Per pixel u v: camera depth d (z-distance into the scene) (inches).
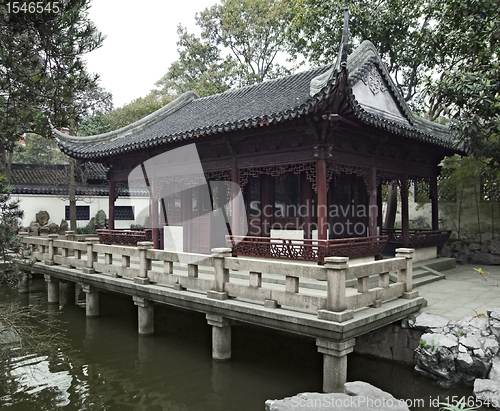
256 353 335.3
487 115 431.2
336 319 239.0
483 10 486.9
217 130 382.6
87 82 323.0
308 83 463.2
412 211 724.0
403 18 691.4
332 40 756.0
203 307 312.8
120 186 587.5
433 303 335.6
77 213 1051.3
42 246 546.9
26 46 295.9
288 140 389.4
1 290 589.3
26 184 984.3
